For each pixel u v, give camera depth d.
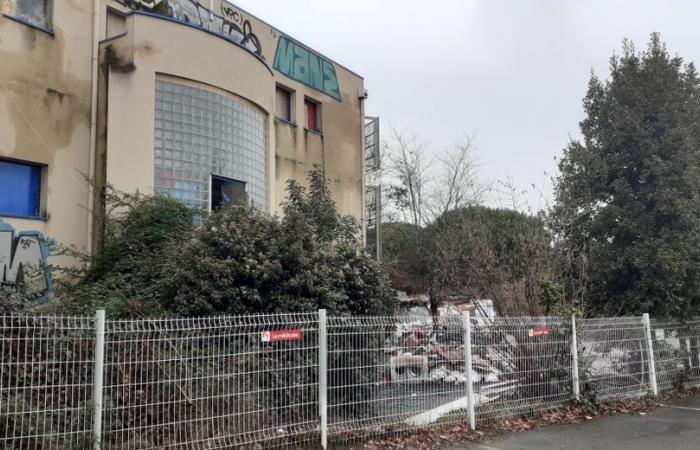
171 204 10.41
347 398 6.65
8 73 10.52
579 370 9.22
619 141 12.16
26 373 4.88
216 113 12.39
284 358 6.23
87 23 11.84
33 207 10.91
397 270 25.28
